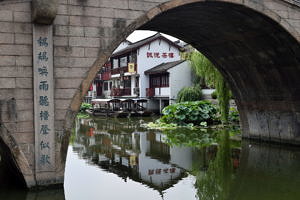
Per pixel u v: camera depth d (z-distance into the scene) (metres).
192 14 11.76
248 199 8.52
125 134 20.44
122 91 41.44
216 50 15.38
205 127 23.00
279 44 12.45
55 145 8.66
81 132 21.58
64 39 8.73
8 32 8.29
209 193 9.00
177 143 16.95
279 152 14.09
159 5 9.59
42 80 8.49
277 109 14.80
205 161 12.89
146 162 12.79
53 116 8.61
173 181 10.19
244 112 16.89
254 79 15.12
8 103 8.26
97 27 9.03
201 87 32.94
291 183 9.86
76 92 8.82
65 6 8.74
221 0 10.17
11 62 8.30
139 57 37.28
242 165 12.14
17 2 8.35
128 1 9.32
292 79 13.46
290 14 11.40
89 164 12.38
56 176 8.68
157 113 36.44
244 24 12.12
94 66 8.98
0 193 8.54
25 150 8.41
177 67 33.72
